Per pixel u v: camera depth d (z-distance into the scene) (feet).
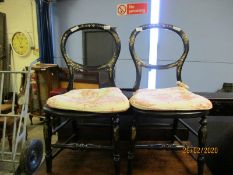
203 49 9.25
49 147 3.34
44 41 10.37
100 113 2.81
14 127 5.70
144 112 2.83
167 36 9.35
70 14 10.32
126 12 9.62
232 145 4.65
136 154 4.11
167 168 3.64
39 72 9.13
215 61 9.28
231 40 9.03
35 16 11.14
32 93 9.31
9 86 10.84
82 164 3.80
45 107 3.10
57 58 10.89
